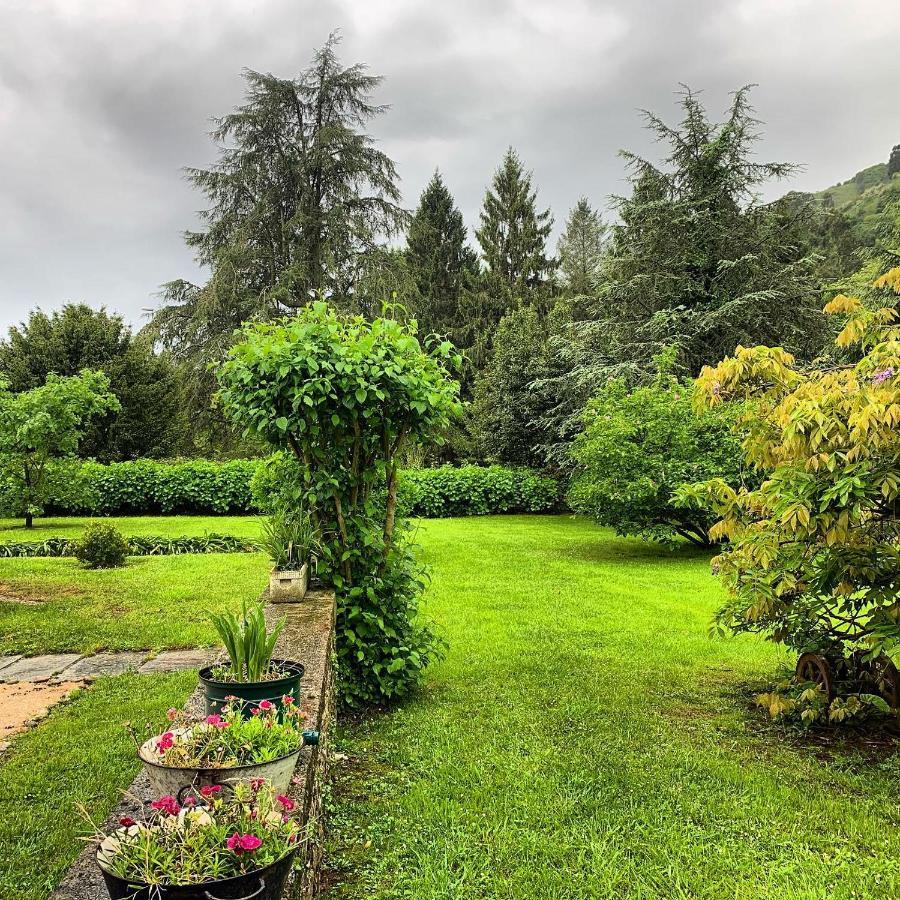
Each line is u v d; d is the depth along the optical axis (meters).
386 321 4.66
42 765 3.59
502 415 20.17
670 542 10.94
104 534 9.93
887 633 3.64
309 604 4.37
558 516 18.61
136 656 5.70
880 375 3.61
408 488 5.99
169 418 25.22
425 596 8.03
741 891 2.48
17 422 13.48
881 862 2.67
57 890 1.53
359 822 3.02
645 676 5.18
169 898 1.25
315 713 2.65
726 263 16.44
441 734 4.06
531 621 6.89
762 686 4.94
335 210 23.17
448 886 2.48
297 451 4.71
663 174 18.23
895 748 3.85
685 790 3.30
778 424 4.18
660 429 10.87
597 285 20.17
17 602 7.49
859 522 3.92
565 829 2.92
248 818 1.46
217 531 14.23
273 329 4.74
